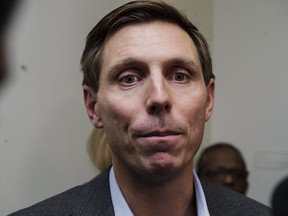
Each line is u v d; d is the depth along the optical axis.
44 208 0.68
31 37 1.09
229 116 1.93
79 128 1.32
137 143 0.57
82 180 1.34
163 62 0.58
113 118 0.59
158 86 0.56
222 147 1.64
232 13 1.90
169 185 0.62
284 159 1.91
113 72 0.59
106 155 1.13
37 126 1.19
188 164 0.62
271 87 1.91
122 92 0.59
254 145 1.92
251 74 1.92
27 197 1.18
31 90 1.15
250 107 1.92
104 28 0.62
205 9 1.73
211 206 0.74
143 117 0.56
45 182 1.23
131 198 0.64
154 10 0.61
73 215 0.66
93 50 0.65
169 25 0.62
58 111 1.24
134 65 0.59
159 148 0.56
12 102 1.11
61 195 0.71
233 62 1.91
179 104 0.58
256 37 1.91
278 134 1.92
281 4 1.90
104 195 0.68
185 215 0.66
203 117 0.62
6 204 1.13
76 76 1.25
